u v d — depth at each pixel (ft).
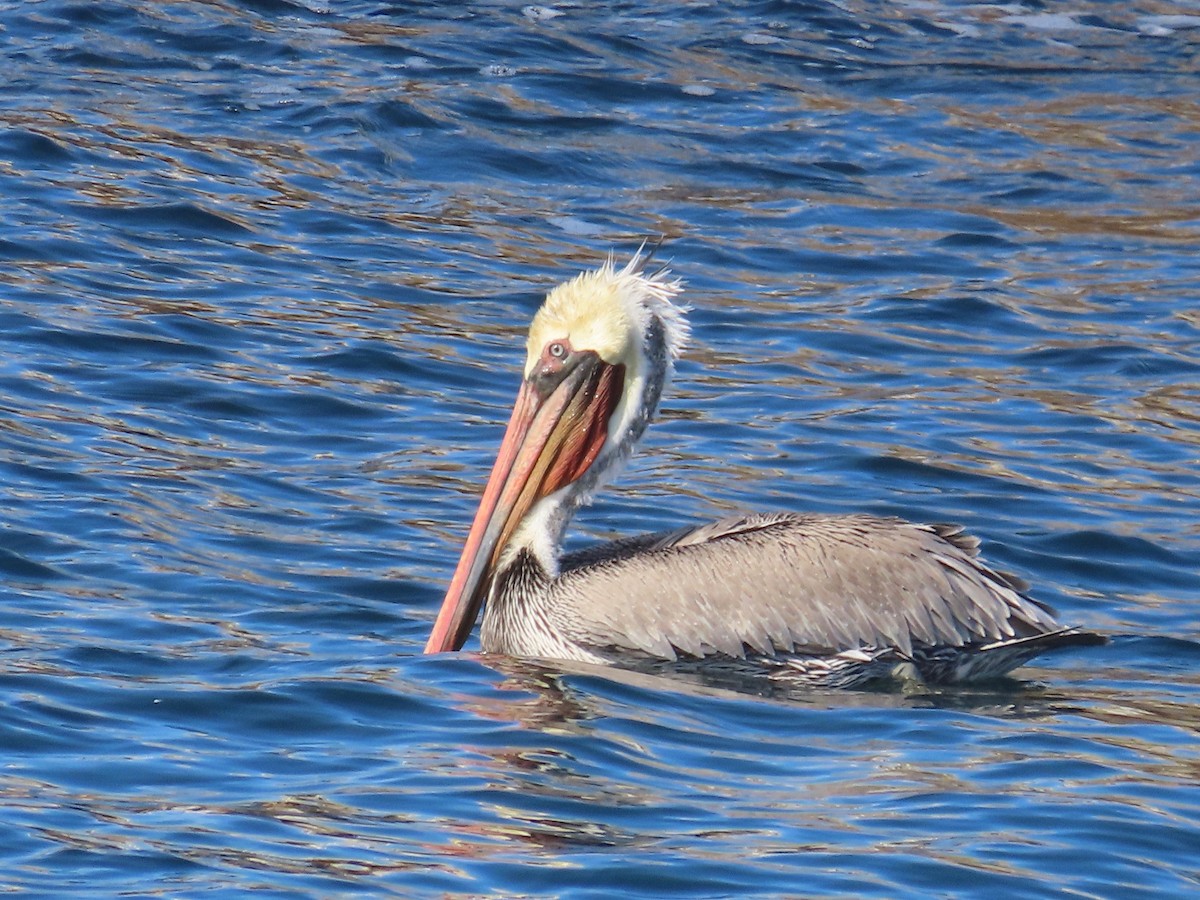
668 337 41.42
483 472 50.60
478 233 72.54
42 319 58.39
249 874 26.02
